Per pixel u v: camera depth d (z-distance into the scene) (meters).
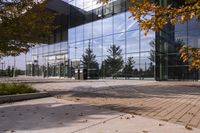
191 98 11.89
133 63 31.70
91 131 5.72
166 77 29.80
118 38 33.94
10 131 5.82
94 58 37.94
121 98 11.97
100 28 37.00
